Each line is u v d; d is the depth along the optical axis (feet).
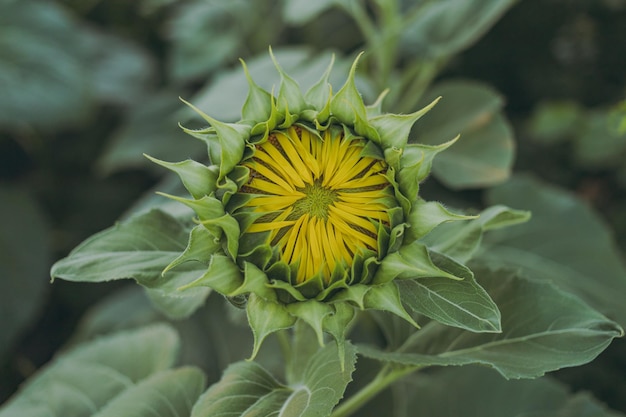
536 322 2.06
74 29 3.47
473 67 3.54
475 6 2.89
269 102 1.89
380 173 1.89
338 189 1.89
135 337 2.55
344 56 3.40
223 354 2.82
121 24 3.89
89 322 3.01
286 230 1.89
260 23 3.39
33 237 3.36
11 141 3.65
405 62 3.42
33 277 3.33
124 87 3.60
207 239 1.87
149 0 3.70
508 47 3.50
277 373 2.68
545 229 2.74
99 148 3.59
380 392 2.63
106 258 2.06
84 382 2.48
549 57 3.52
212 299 2.87
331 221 1.89
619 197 3.42
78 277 2.03
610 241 2.74
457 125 2.77
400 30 2.82
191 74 3.27
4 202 3.39
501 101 2.76
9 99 3.19
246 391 2.05
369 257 1.88
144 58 3.77
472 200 3.26
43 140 3.54
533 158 3.44
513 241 2.72
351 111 1.88
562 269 2.69
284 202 1.88
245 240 1.87
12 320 3.26
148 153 3.11
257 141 1.87
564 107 3.33
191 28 3.38
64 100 3.28
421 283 1.93
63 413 2.44
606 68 3.51
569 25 3.48
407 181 1.87
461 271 1.93
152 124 3.20
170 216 2.11
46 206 3.54
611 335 2.01
